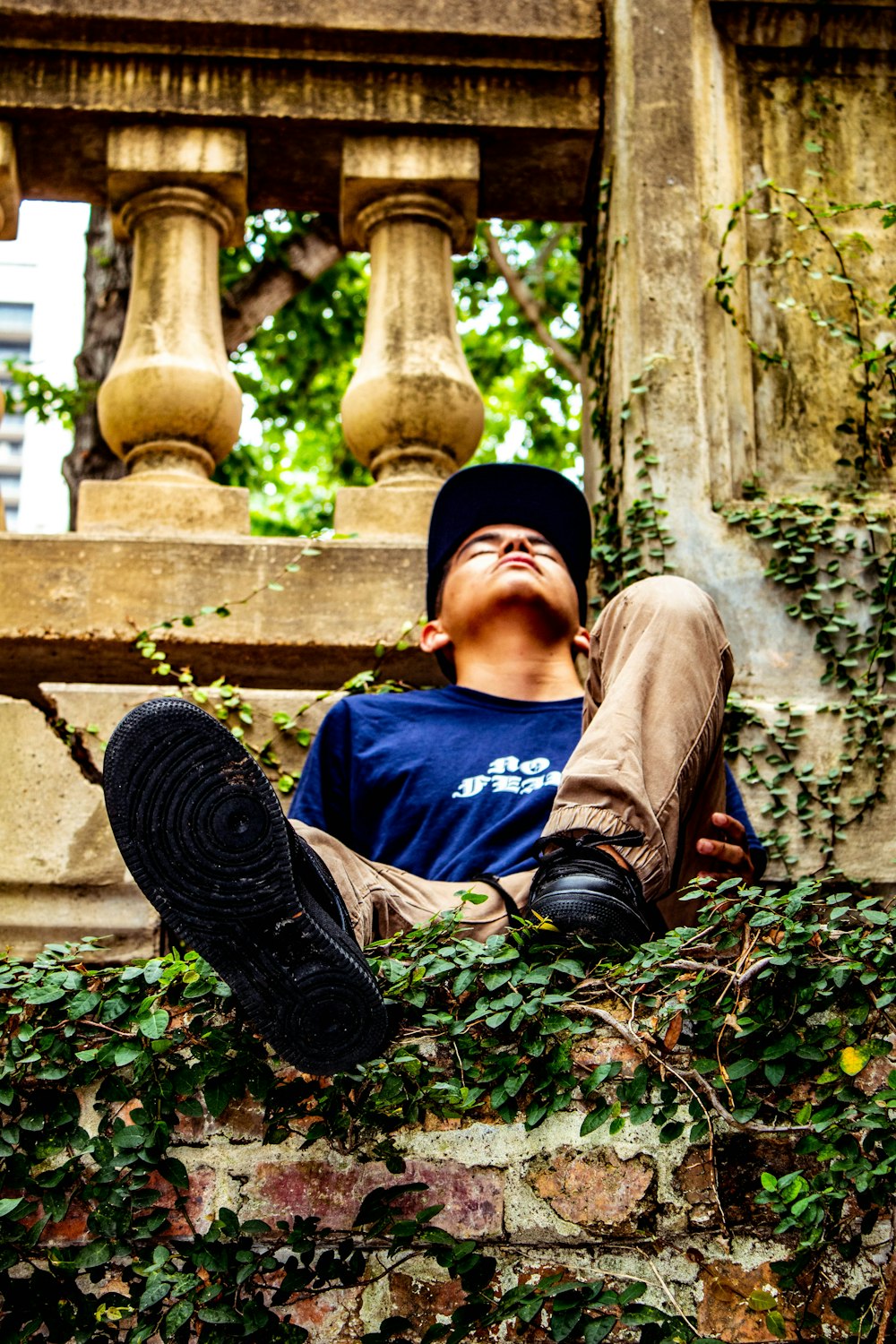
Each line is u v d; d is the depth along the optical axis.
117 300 8.23
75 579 4.02
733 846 2.99
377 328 4.46
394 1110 2.51
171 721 2.22
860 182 4.64
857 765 3.92
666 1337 2.31
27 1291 2.40
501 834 2.99
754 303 4.48
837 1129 2.42
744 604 4.11
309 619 4.03
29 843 3.66
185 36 4.64
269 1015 2.30
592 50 4.79
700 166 4.59
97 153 4.68
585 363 4.86
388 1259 2.44
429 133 4.70
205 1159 2.51
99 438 8.02
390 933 2.84
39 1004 2.56
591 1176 2.48
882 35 4.77
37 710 3.78
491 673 3.41
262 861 2.24
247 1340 2.36
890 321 4.47
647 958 2.51
